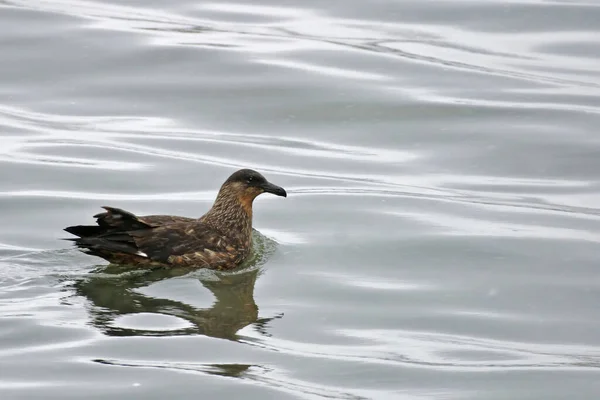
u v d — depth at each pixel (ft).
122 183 61.98
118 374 40.40
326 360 42.50
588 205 60.64
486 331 46.26
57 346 42.42
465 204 60.54
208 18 86.28
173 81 75.56
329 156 67.00
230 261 52.06
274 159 66.33
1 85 74.28
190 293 48.67
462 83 75.72
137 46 79.25
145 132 69.26
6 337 43.04
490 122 71.00
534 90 75.00
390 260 53.57
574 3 87.56
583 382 41.34
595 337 45.80
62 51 78.33
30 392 38.83
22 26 81.71
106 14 85.76
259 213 59.52
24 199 59.00
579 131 69.56
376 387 40.60
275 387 39.83
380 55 79.36
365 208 59.77
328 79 75.66
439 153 67.62
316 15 87.30
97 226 49.98
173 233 51.08
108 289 48.47
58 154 65.51
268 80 75.77
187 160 65.51
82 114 71.46
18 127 69.00
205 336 44.01
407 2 88.69
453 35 83.20
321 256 53.88
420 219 58.29
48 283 48.93
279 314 47.06
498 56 79.82
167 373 40.57
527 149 67.67
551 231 57.00
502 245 55.16
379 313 47.57
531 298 49.62
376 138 69.56
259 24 85.46
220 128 70.38
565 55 79.97
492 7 87.25
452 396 40.04
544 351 44.39
